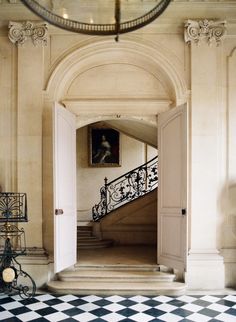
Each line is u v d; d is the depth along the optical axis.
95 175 12.51
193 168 5.95
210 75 6.01
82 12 5.43
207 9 6.04
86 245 8.09
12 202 6.00
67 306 4.91
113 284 5.65
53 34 6.17
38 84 6.11
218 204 5.96
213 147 5.96
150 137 9.73
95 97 6.31
